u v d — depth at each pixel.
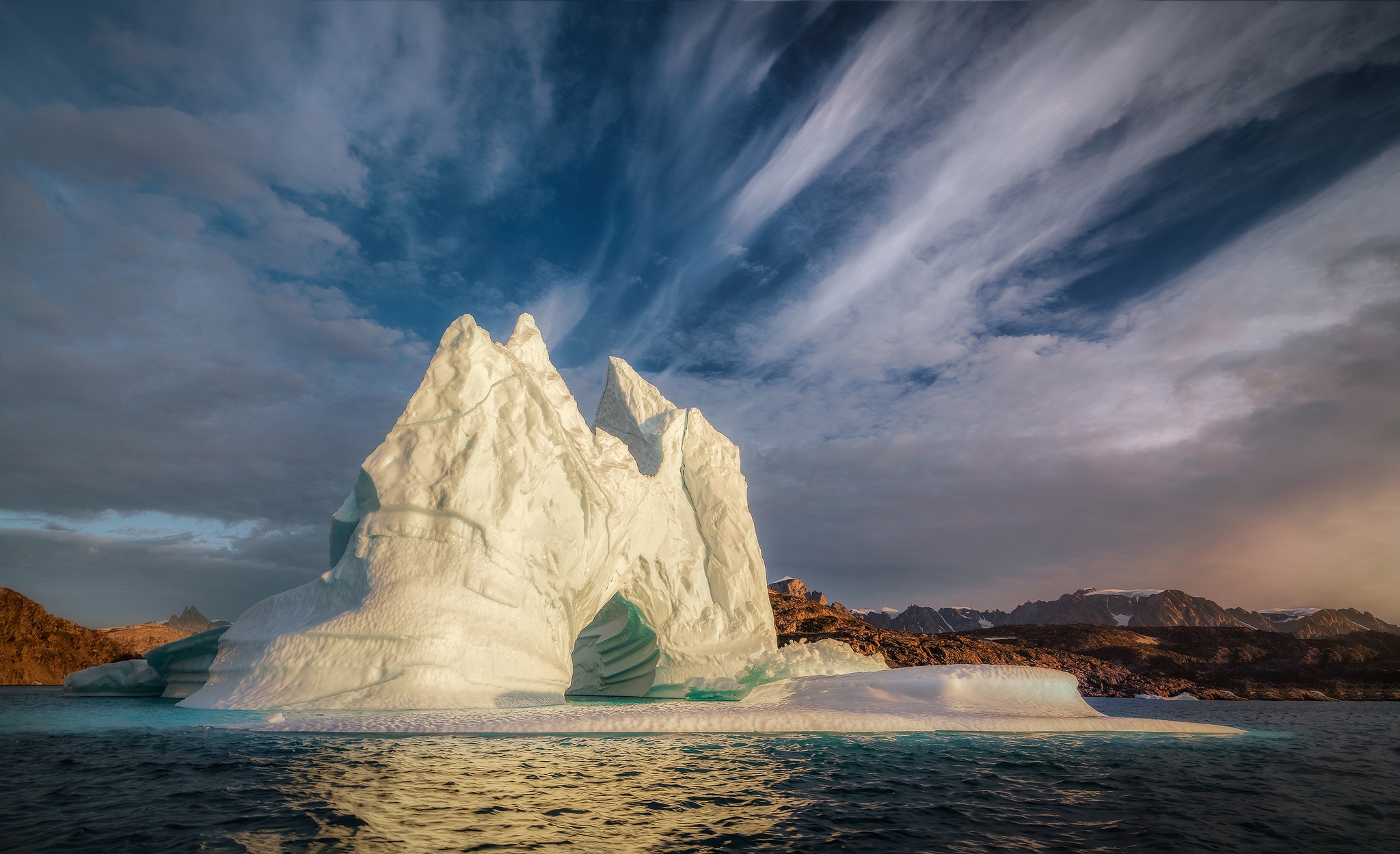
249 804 8.63
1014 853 7.30
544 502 23.62
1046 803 9.82
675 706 20.39
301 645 19.12
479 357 23.38
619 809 8.80
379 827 7.72
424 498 21.39
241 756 12.16
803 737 16.28
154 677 27.64
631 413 37.31
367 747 13.30
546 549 23.33
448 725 16.02
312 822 7.85
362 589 20.34
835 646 33.00
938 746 15.15
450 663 19.19
